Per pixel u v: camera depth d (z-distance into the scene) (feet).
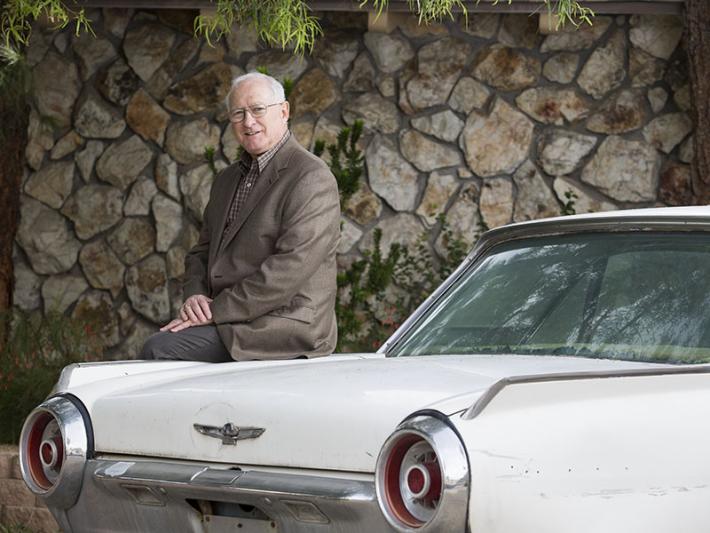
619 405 18.66
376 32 65.92
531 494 17.53
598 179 64.03
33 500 42.45
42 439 23.30
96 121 68.28
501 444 17.52
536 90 64.75
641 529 18.29
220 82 67.31
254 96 35.04
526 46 64.95
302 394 20.29
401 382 20.43
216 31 67.00
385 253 65.41
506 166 64.90
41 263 68.13
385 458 18.11
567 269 25.54
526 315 25.38
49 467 23.08
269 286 33.32
